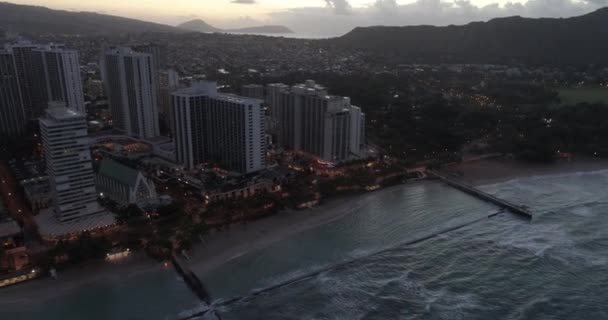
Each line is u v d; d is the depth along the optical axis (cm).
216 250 18725
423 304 15988
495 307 15912
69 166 19238
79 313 15012
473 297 16412
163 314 15062
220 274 17138
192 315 15038
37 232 19388
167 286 16512
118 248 18200
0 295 15712
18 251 17725
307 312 15400
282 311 15388
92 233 19412
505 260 18688
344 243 19688
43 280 16638
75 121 18838
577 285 17112
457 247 19638
